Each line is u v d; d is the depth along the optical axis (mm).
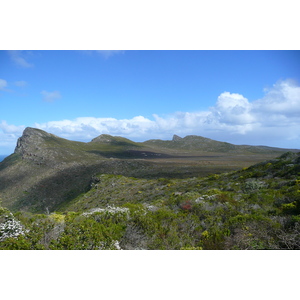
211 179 24047
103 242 7336
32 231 7344
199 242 8031
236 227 8578
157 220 9664
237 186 16938
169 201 14516
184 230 9000
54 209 44125
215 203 12070
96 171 67812
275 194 12570
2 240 6715
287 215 9289
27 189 62125
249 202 11930
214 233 8391
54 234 7402
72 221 8836
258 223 8461
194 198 13602
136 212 10508
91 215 10594
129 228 8656
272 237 7504
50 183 64250
